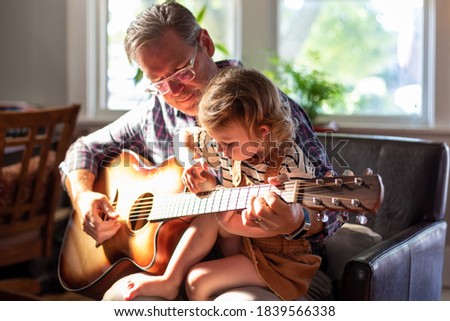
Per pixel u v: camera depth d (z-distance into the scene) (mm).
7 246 2525
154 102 1929
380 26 3408
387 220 1977
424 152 1973
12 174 2533
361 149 2045
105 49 3564
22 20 3553
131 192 1807
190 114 1744
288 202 1317
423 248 1795
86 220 1802
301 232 1392
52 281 2859
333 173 1303
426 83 3322
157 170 1778
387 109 3416
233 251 1614
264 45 3395
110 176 1908
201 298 1533
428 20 3307
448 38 3195
